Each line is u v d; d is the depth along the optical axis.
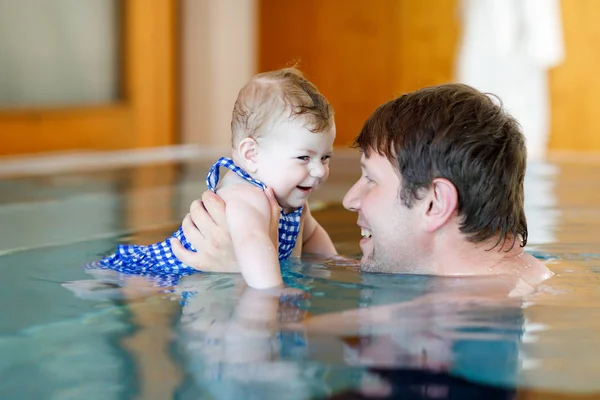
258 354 1.21
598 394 1.06
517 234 1.73
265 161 1.96
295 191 1.98
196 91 6.75
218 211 1.86
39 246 2.22
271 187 1.96
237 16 6.92
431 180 1.62
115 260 1.95
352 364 1.16
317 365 1.15
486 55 6.13
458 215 1.66
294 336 1.30
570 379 1.11
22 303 1.54
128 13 6.21
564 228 2.48
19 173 4.73
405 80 7.43
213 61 6.75
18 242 2.29
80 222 2.73
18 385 1.09
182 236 1.93
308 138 1.94
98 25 6.04
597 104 6.84
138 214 2.95
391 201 1.69
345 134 7.64
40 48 5.62
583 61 6.84
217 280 1.75
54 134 5.73
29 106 5.56
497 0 6.05
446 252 1.71
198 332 1.32
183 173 4.72
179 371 1.13
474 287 1.62
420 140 1.62
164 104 6.61
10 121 5.43
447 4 7.21
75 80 5.91
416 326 1.36
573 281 1.71
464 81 6.24
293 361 1.17
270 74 2.04
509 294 1.57
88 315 1.44
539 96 6.08
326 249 2.14
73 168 5.08
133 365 1.17
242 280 1.74
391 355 1.20
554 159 5.39
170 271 1.85
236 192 1.88
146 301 1.55
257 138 1.96
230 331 1.32
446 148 1.60
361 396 1.04
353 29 7.48
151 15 6.40
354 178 4.09
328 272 1.82
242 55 6.99
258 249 1.75
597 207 2.96
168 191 3.76
